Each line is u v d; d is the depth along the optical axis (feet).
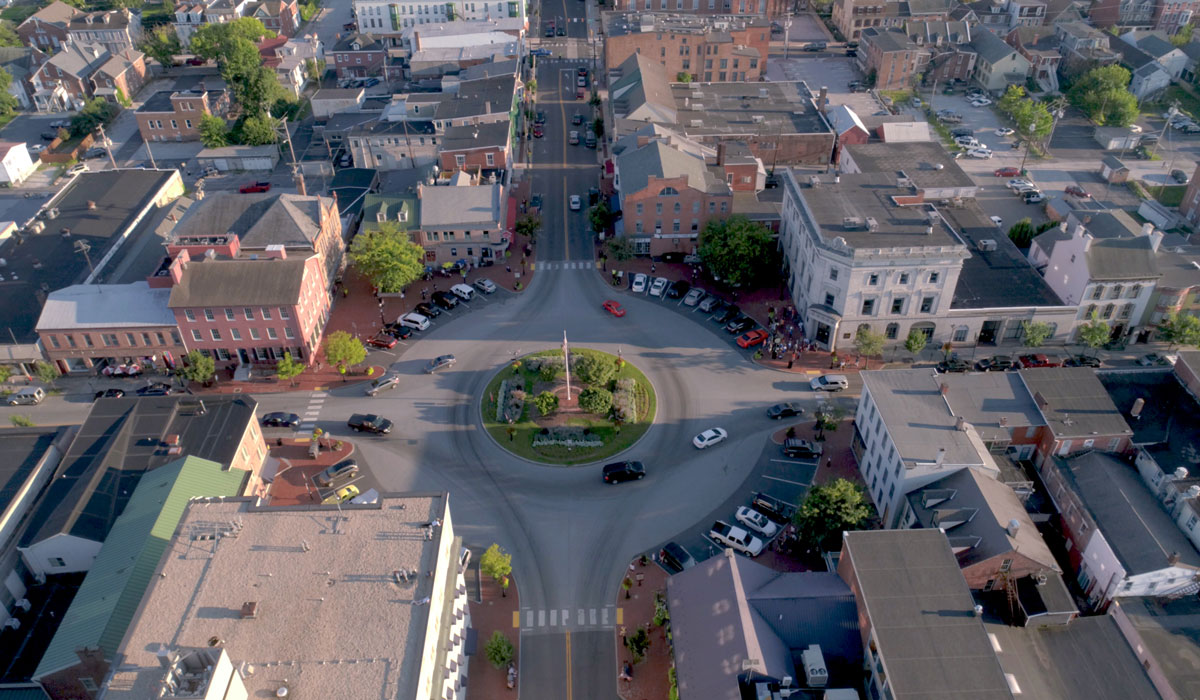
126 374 383.65
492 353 394.11
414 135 532.73
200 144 618.85
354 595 218.59
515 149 581.94
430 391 371.15
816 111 572.51
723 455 333.01
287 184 555.69
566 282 446.19
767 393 365.20
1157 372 323.78
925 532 248.52
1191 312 382.22
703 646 235.20
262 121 583.58
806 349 392.06
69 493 281.13
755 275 421.59
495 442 341.82
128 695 191.01
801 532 282.97
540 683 251.19
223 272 372.58
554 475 326.24
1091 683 234.58
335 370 385.91
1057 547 288.92
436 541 233.96
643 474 322.75
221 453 296.30
